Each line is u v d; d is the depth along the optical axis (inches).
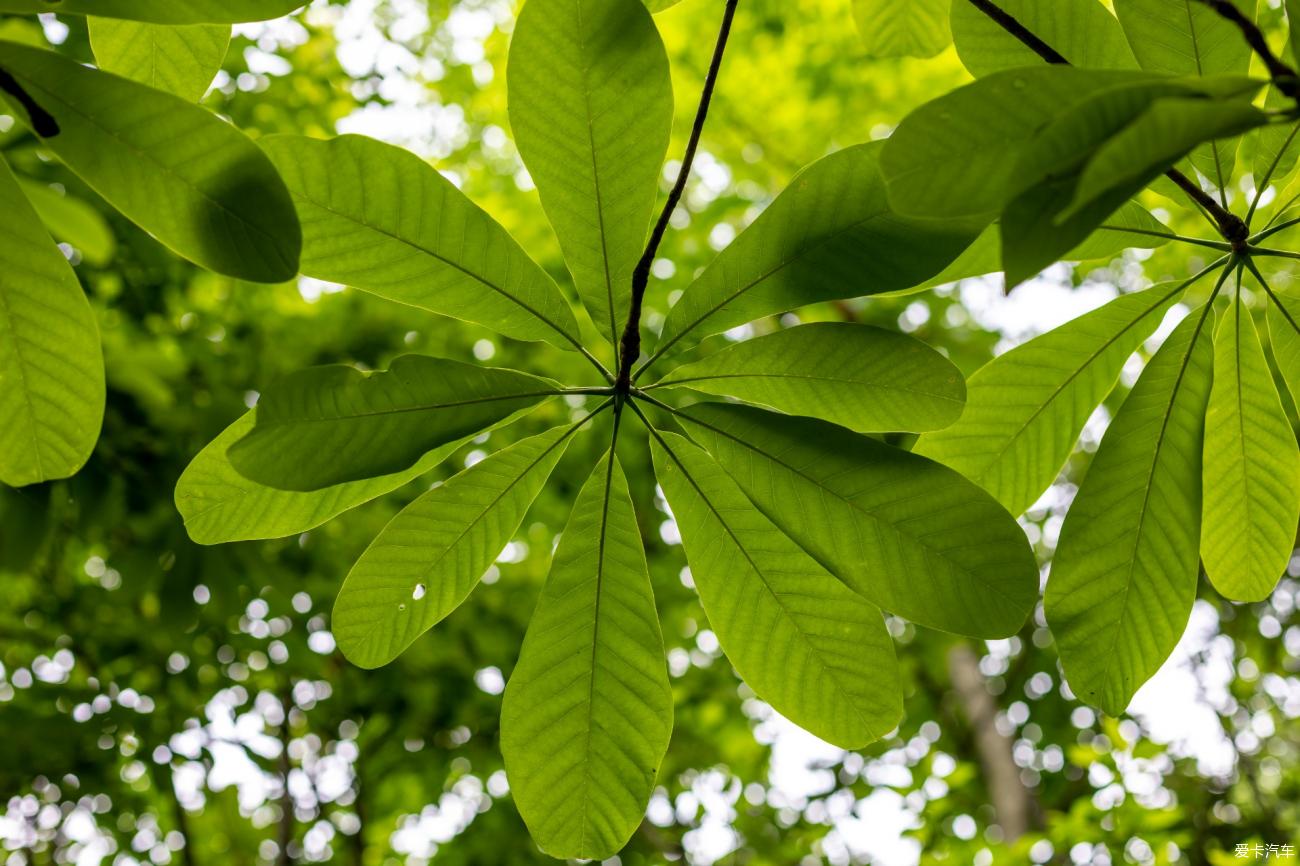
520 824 184.1
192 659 137.0
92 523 93.4
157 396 93.4
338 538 154.6
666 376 52.7
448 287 51.5
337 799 183.9
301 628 147.3
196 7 45.1
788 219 50.3
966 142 43.4
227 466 52.1
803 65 205.0
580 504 54.1
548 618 54.1
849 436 51.4
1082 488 54.2
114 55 51.3
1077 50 52.5
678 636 203.3
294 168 49.2
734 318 51.7
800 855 187.3
